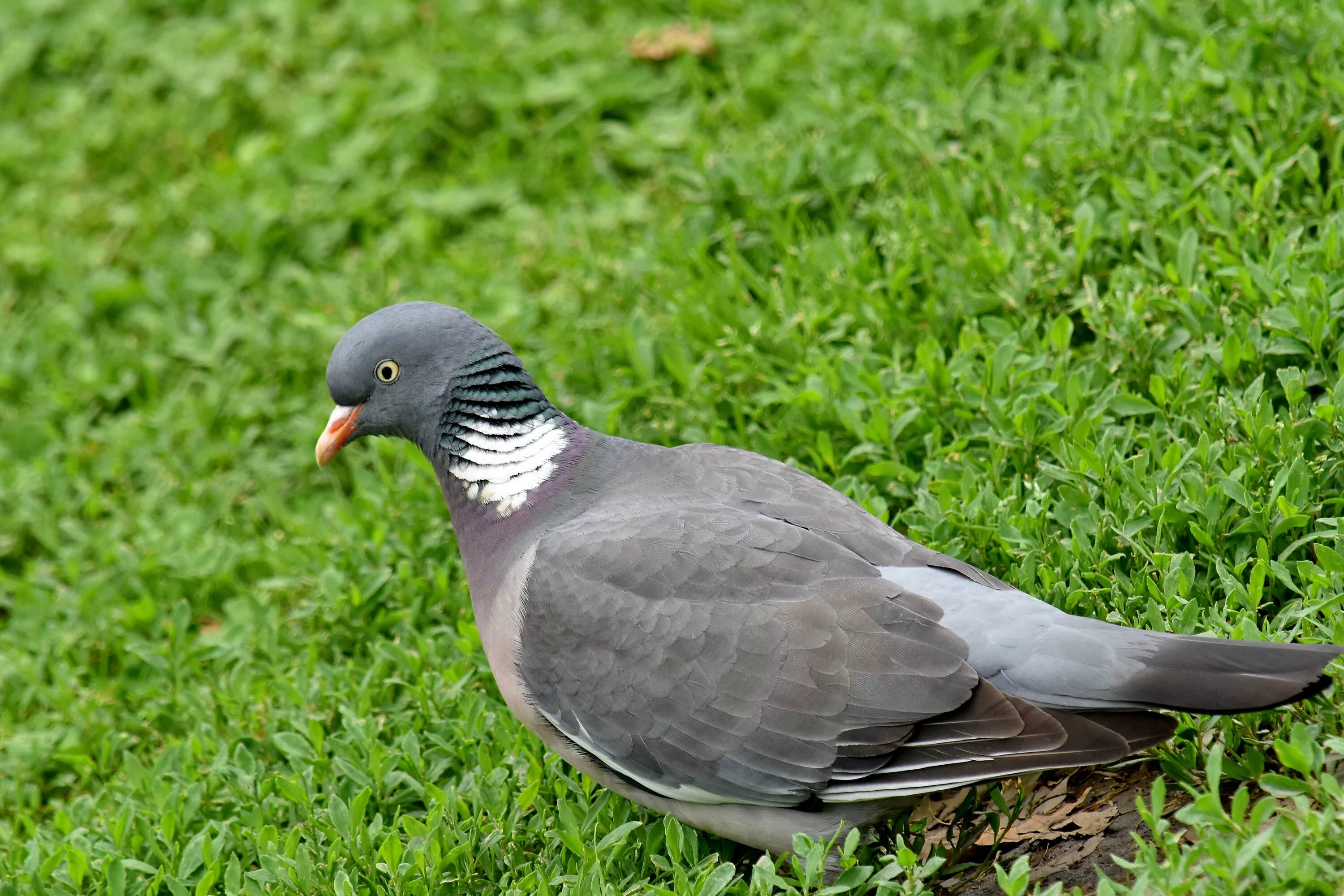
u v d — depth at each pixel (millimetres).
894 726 6941
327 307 13469
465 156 14875
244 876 8289
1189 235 9938
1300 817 6730
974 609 7082
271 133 15719
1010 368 9898
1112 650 6781
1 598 12094
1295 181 10648
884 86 13461
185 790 9289
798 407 10445
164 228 15031
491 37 15453
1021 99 12242
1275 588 8156
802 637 7137
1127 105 11633
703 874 7168
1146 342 9727
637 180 14234
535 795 8250
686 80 14633
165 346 13844
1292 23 11453
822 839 7379
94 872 8664
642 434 11039
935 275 11328
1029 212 11086
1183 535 8516
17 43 17234
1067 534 8883
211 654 10828
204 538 12070
